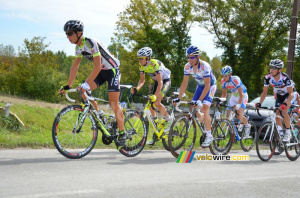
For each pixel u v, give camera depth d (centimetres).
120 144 471
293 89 620
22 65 1989
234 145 750
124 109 498
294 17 1090
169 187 321
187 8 3155
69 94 1933
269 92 3095
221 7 2961
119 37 3297
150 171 393
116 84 461
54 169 365
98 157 468
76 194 276
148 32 3177
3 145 486
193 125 548
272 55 3117
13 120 676
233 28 3022
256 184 364
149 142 554
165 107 581
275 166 513
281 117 590
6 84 1986
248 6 3009
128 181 334
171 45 3225
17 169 353
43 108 909
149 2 3183
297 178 416
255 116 902
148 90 2408
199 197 296
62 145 427
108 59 448
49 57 2175
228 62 3091
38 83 1886
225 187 339
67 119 425
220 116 592
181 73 3216
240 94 664
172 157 523
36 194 269
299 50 3112
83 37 420
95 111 457
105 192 288
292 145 607
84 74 3284
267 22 2992
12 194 265
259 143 559
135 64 3212
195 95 569
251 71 2975
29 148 498
